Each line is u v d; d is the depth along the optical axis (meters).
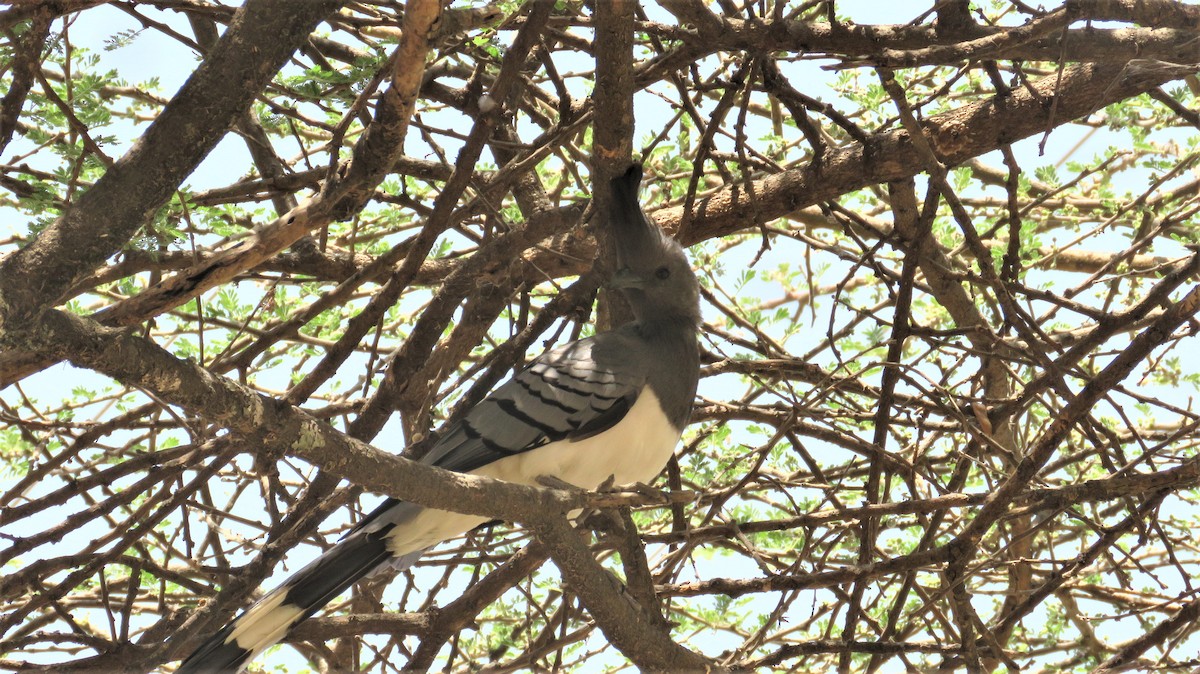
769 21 10.20
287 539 10.21
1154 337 9.44
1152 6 10.23
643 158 11.08
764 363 11.64
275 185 11.48
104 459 13.48
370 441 11.02
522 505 8.44
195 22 12.57
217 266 7.61
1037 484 11.09
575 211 11.12
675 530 10.98
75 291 10.19
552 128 10.93
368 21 10.09
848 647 10.09
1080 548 13.80
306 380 9.11
